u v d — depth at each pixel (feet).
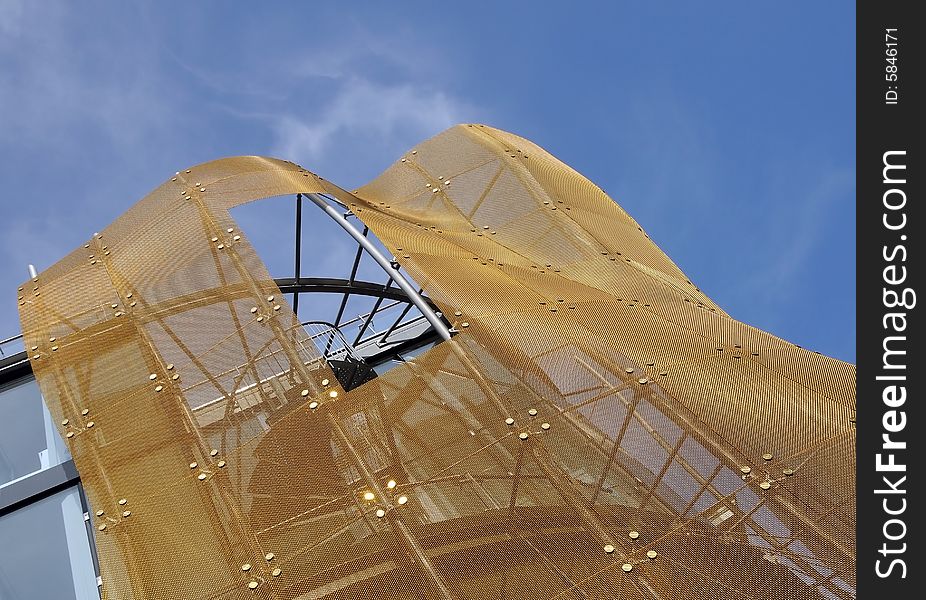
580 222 34.27
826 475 17.13
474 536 16.16
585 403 19.27
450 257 26.61
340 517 16.89
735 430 18.52
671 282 30.32
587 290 27.32
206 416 20.43
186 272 26.96
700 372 20.70
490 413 18.95
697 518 16.38
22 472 29.68
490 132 43.45
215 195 31.99
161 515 18.17
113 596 16.92
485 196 37.63
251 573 16.20
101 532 18.34
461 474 17.47
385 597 15.14
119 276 28.99
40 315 28.50
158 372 22.65
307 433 18.85
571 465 17.67
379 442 18.35
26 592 23.68
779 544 15.78
